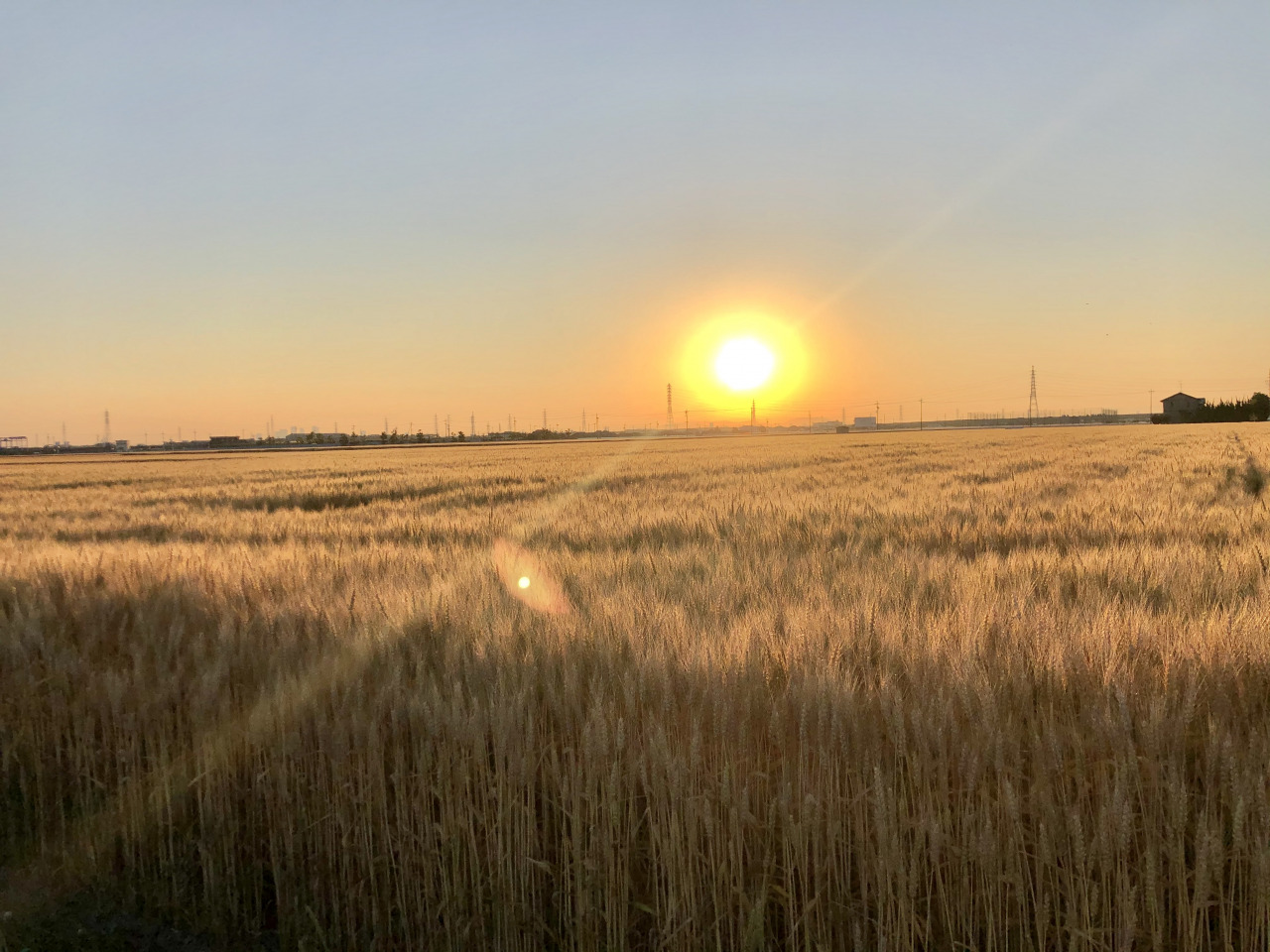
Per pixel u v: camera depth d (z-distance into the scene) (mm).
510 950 3398
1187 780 3135
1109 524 9305
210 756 4090
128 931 3787
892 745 3275
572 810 3451
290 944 3709
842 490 15953
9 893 3979
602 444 84938
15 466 55125
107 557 7938
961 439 63281
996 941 2959
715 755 3348
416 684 4047
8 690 4898
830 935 3100
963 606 4527
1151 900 2752
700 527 10508
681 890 3199
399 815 3607
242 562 7621
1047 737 3037
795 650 3896
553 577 6312
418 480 25844
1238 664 3561
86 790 4449
